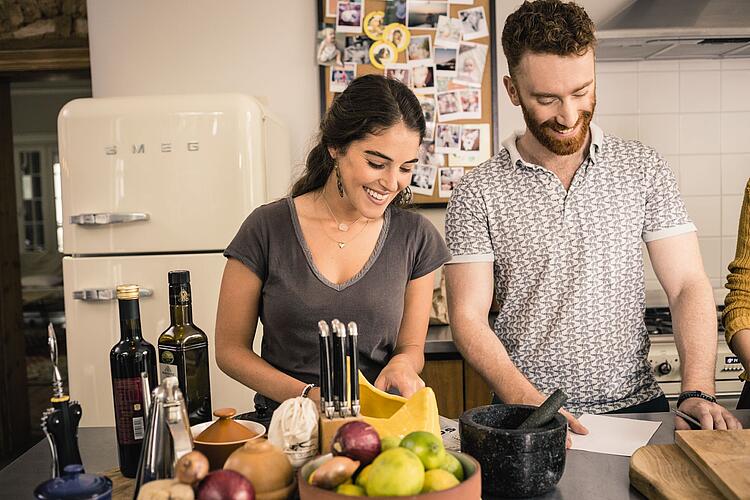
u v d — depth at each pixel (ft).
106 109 8.30
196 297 8.27
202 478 2.80
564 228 5.55
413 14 10.46
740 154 10.61
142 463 3.21
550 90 4.95
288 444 3.39
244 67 10.66
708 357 5.13
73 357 8.36
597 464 3.90
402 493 2.71
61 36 13.23
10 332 14.19
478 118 10.54
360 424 2.98
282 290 4.88
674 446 3.87
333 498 2.74
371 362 4.96
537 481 3.39
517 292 5.68
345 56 10.52
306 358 4.88
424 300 5.22
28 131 29.27
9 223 14.38
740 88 10.54
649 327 9.15
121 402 3.77
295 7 10.61
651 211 5.63
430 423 3.42
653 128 10.57
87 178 8.34
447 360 8.97
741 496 3.06
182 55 10.66
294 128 10.70
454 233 5.74
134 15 10.63
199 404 4.13
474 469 2.97
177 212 8.31
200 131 8.25
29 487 3.73
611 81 10.51
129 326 3.81
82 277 8.34
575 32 4.84
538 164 5.64
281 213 5.03
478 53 10.50
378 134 4.34
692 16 9.15
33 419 16.42
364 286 4.89
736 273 5.71
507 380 4.95
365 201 4.56
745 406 5.58
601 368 5.59
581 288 5.53
